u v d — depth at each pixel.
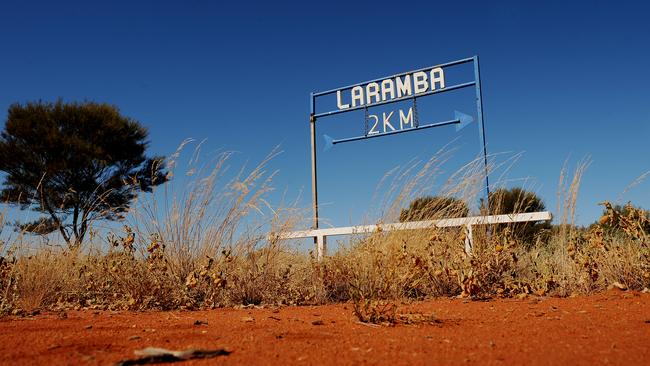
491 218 5.46
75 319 3.52
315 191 10.12
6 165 17.00
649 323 2.71
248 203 5.25
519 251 5.38
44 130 17.30
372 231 5.11
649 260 4.55
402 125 9.50
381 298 3.97
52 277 4.76
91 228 5.53
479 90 8.51
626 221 4.76
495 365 1.78
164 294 4.43
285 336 2.49
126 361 1.91
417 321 2.97
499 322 2.87
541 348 2.05
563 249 5.11
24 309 4.29
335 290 4.98
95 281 5.02
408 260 4.45
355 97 10.15
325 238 6.85
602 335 2.35
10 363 1.99
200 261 5.02
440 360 1.88
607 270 4.68
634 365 1.75
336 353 2.04
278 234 5.32
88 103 19.31
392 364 1.83
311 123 10.52
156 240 4.83
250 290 4.82
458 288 4.79
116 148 18.42
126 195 17.59
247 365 1.86
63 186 17.52
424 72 9.29
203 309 4.34
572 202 5.20
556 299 4.14
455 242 5.09
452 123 8.89
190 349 2.06
